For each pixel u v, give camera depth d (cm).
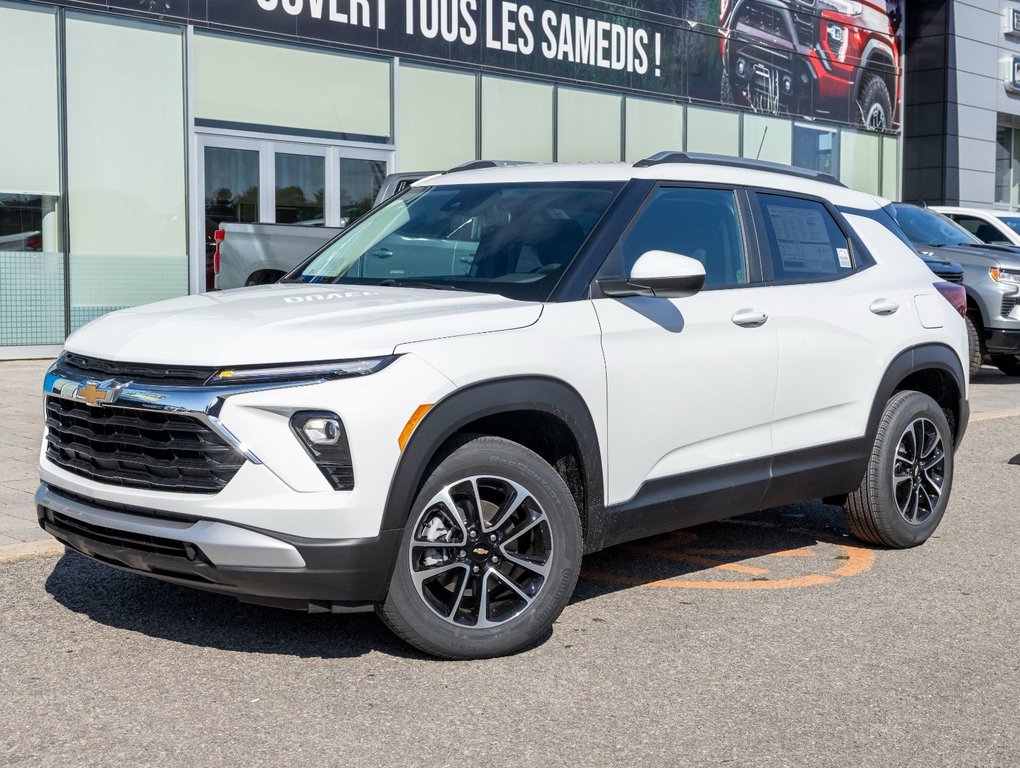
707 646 454
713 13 2197
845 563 585
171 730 367
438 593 438
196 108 1500
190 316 437
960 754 359
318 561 391
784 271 549
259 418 389
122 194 1443
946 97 2945
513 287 470
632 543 623
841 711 392
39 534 589
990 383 1398
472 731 369
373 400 396
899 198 2709
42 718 376
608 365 460
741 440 519
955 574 567
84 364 432
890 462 593
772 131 2362
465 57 1797
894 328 592
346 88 1656
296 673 417
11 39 1345
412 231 531
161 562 404
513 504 432
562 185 521
